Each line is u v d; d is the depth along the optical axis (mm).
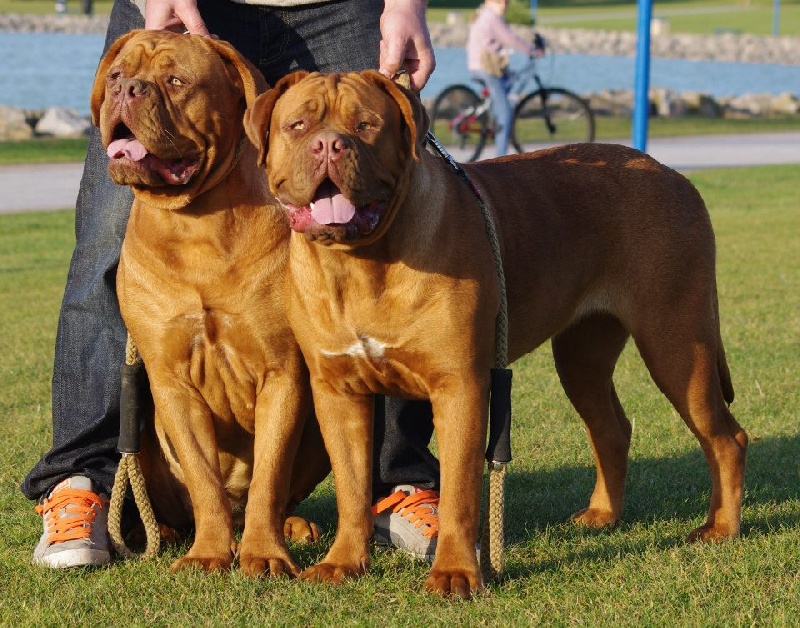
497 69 25516
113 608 5129
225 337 5652
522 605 5062
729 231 17922
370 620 4910
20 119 33219
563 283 6281
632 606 4965
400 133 5121
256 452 5738
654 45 87625
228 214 5539
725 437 6305
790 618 4816
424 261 5188
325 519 6785
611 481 6641
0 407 9250
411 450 6418
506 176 6328
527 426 8484
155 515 6383
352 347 5289
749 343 10875
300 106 5035
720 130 37094
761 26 106125
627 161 6543
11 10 100625
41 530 6289
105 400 6188
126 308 5711
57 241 17844
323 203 4875
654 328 6297
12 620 5066
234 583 5340
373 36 6465
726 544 5859
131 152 5297
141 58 5426
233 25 6371
